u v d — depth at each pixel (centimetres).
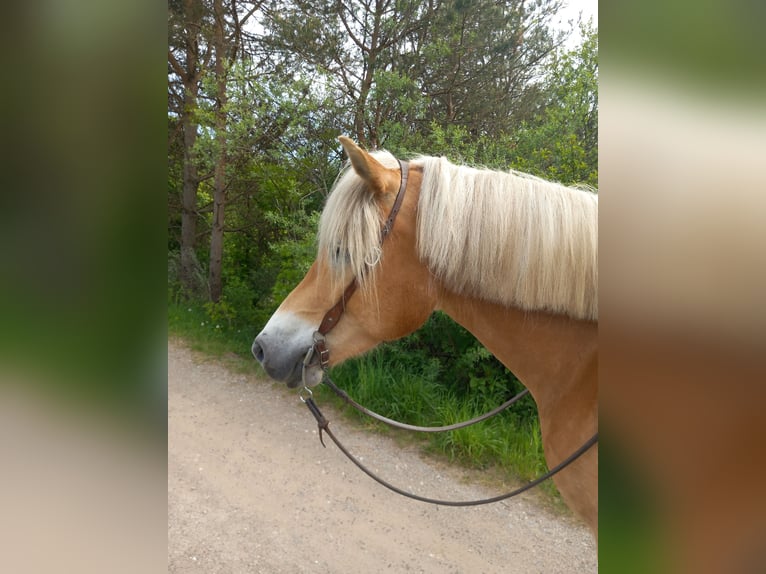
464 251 161
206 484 317
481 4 557
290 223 530
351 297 172
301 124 541
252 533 272
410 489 325
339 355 179
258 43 639
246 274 726
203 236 875
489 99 587
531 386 172
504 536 282
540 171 445
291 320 182
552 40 595
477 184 165
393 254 167
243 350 582
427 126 554
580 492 157
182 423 403
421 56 562
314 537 273
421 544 273
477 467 353
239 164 627
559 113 473
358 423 414
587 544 277
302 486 322
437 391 436
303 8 568
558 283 152
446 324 443
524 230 155
